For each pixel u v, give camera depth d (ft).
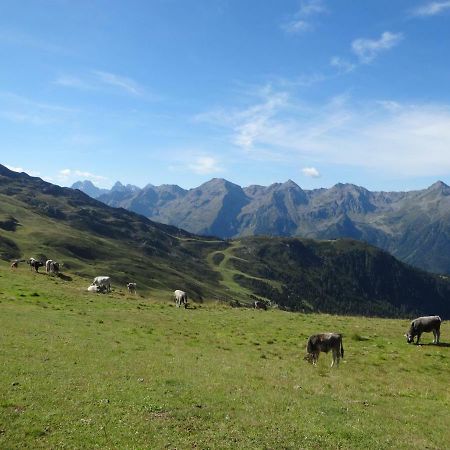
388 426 72.59
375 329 166.61
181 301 212.23
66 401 67.10
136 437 57.82
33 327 118.52
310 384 93.40
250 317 187.62
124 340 118.32
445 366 117.39
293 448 59.77
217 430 62.59
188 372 91.04
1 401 64.39
